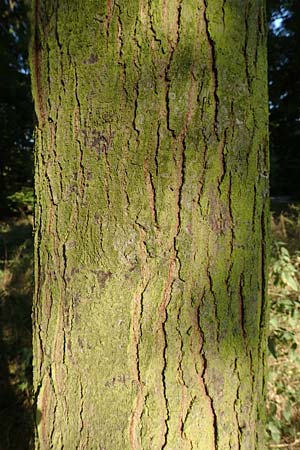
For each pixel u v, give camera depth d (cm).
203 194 50
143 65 49
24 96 637
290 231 216
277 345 109
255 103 53
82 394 54
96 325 53
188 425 52
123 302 51
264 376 59
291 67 537
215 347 52
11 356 143
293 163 546
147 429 52
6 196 626
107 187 51
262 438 60
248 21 52
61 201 54
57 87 53
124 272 51
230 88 50
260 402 59
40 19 54
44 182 56
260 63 54
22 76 626
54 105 53
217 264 52
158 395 51
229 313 53
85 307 53
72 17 51
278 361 108
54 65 53
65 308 55
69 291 54
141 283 51
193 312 51
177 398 52
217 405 53
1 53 568
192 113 49
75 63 51
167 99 49
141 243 51
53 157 54
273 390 106
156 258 51
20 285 211
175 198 50
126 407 52
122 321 52
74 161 53
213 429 53
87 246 53
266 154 56
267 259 58
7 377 134
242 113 52
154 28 48
